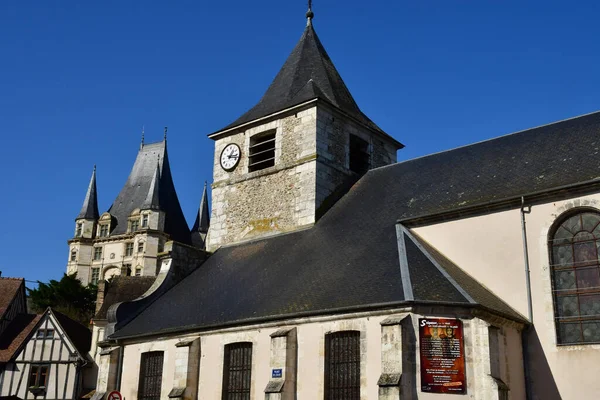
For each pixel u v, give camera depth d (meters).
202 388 18.45
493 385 14.04
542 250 16.56
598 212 16.00
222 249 25.41
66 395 34.34
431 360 14.31
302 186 23.64
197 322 19.30
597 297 15.55
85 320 55.12
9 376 34.72
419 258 17.11
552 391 15.41
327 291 17.02
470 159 21.12
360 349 15.36
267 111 26.06
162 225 75.25
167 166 80.69
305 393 16.06
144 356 20.55
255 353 17.47
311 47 28.58
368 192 23.11
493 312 15.02
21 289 39.72
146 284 38.47
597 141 17.92
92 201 80.38
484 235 17.69
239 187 26.00
